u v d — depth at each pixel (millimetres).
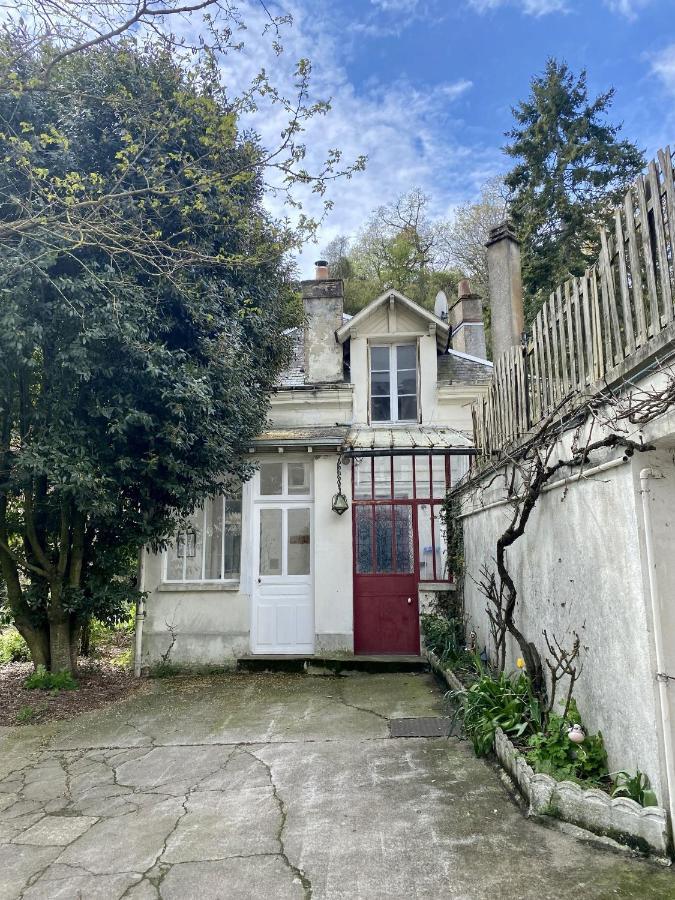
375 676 8195
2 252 5801
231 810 3979
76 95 6496
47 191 6180
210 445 7449
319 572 8992
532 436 4793
